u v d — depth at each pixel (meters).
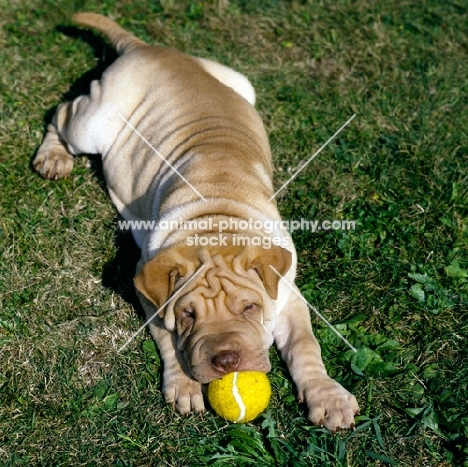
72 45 1.67
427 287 1.23
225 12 1.78
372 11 1.79
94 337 1.18
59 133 1.42
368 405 1.09
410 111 1.56
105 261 1.28
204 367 0.99
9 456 1.04
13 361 1.15
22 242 1.30
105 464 1.03
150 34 1.72
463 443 1.04
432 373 1.13
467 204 1.36
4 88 1.57
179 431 1.06
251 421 1.07
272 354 1.14
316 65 1.67
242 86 1.43
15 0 1.78
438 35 1.74
